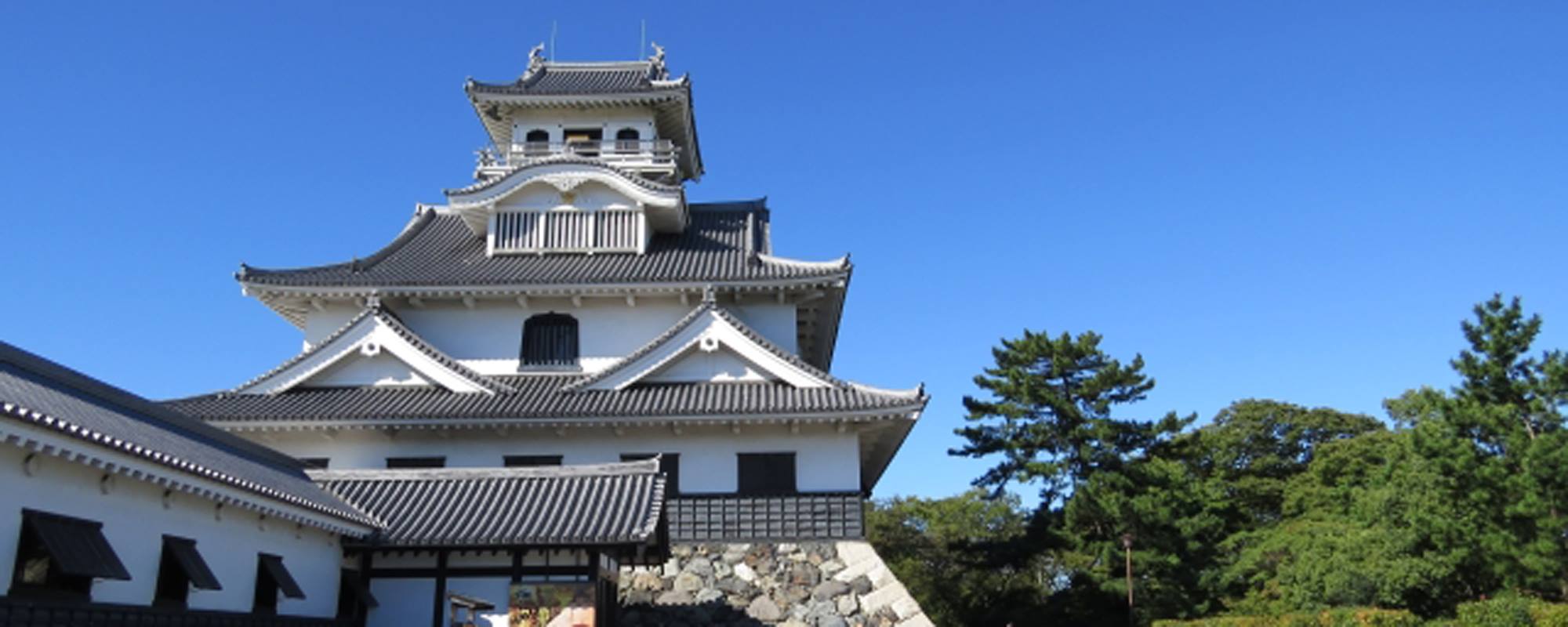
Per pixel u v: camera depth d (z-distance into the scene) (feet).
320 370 84.79
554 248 101.35
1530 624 72.90
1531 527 79.15
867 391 81.56
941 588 134.41
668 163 114.42
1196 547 111.34
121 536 41.45
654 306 94.48
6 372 43.52
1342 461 153.48
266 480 53.62
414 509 61.57
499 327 93.91
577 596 56.18
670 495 78.64
